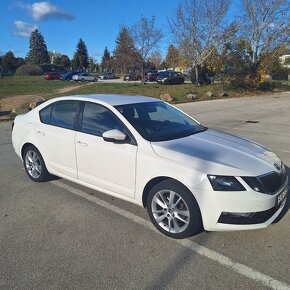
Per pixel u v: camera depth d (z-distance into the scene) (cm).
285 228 397
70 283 304
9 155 761
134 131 416
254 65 3005
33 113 566
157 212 394
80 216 438
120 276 313
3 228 407
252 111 1614
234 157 377
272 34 2972
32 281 307
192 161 365
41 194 514
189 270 321
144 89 2873
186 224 368
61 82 4997
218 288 296
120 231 398
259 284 300
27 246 366
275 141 889
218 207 347
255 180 349
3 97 2605
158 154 386
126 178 417
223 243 368
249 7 2947
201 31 2994
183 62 3284
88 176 468
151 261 337
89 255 348
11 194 516
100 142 442
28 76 7781
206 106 1861
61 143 497
